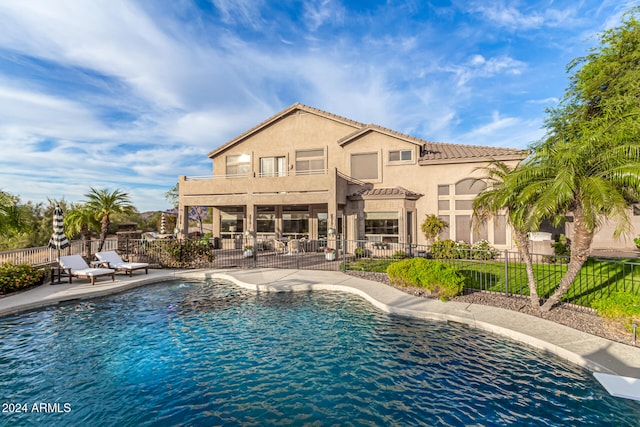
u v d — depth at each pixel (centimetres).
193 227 4628
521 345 713
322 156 2344
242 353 710
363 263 1723
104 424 475
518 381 571
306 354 701
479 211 1063
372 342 756
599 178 729
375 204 2044
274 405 518
